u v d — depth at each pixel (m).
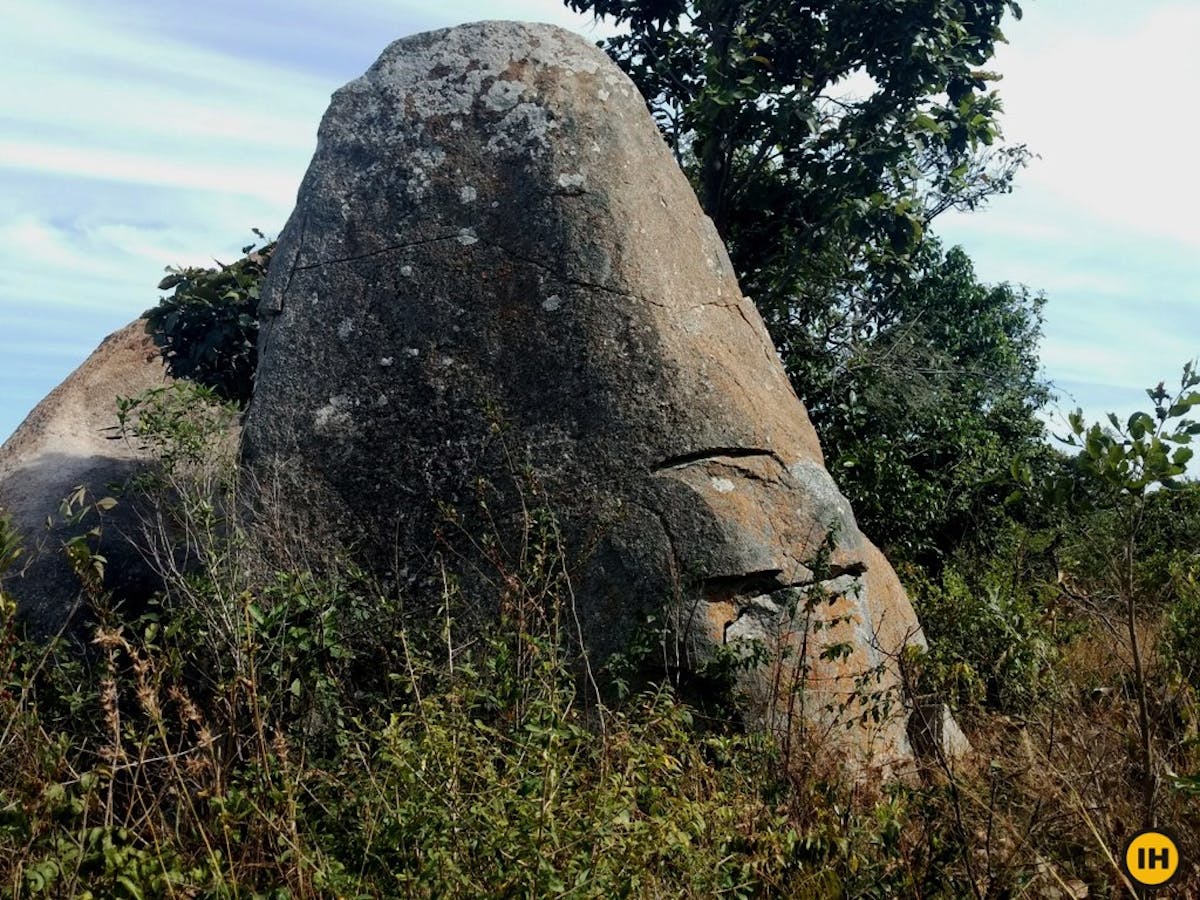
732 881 4.07
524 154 6.98
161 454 7.01
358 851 4.11
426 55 7.38
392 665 5.83
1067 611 7.29
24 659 5.70
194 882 3.78
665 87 12.49
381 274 6.89
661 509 6.29
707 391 6.61
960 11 11.61
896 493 12.25
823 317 13.45
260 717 4.92
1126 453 4.52
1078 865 4.41
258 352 7.21
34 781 4.08
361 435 6.63
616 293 6.70
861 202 11.59
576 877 3.57
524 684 4.84
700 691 6.05
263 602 6.09
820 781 4.94
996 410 15.38
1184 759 4.75
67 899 3.71
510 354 6.64
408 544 6.43
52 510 7.70
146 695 4.47
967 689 6.54
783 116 11.31
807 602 5.82
